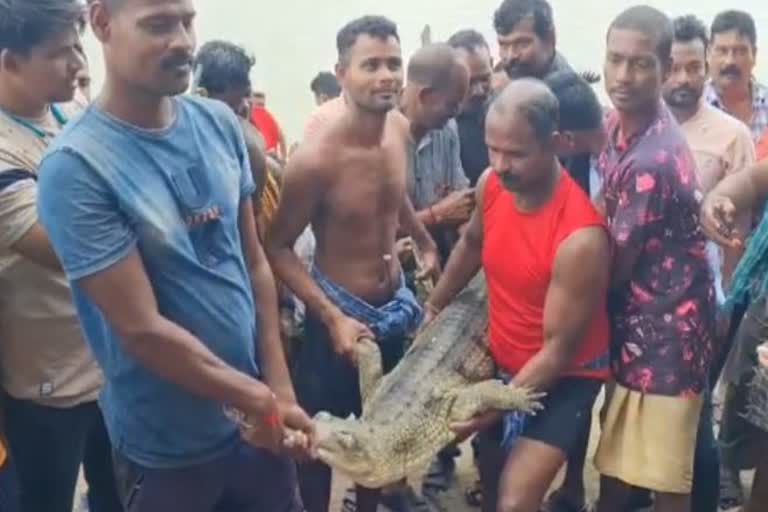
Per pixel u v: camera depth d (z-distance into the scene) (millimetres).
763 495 3703
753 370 3580
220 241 2645
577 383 3371
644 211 3340
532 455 3316
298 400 3859
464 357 3471
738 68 5414
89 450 3525
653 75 3361
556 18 10727
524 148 3129
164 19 2379
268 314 2916
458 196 4254
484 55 4688
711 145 4492
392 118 4141
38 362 3148
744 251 3662
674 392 3434
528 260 3258
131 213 2445
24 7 2912
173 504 2779
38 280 3086
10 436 3230
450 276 3709
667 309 3408
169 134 2539
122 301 2443
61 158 2402
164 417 2678
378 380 3428
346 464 3023
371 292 3734
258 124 6754
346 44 3576
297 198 3609
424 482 4609
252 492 2895
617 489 3770
